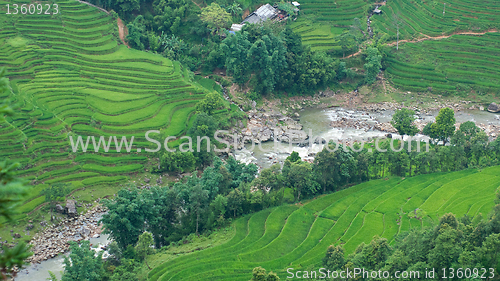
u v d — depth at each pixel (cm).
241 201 11906
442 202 11912
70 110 15512
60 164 13775
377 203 12112
